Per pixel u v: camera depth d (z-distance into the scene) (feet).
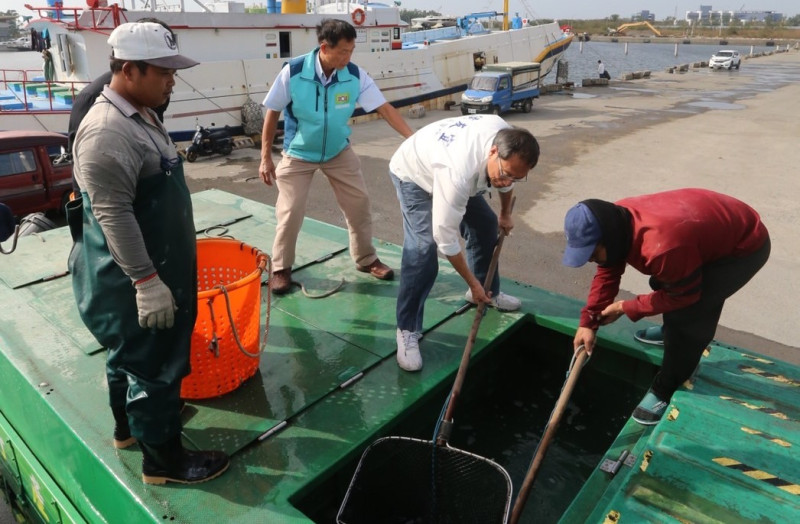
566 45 79.00
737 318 18.81
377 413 8.13
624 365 10.21
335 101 10.95
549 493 9.14
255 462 7.20
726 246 7.32
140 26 5.64
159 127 6.19
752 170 36.86
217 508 6.53
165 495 6.67
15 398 9.08
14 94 38.19
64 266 12.14
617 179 34.65
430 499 7.92
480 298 9.02
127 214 5.64
